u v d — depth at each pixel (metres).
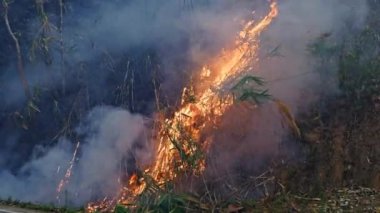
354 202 4.14
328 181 4.62
